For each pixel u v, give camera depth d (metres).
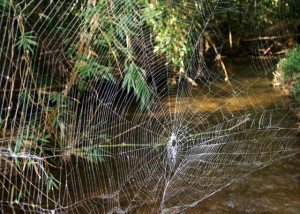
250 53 13.67
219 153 3.90
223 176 3.45
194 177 3.45
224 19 13.34
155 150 4.11
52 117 3.19
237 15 12.66
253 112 5.54
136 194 3.13
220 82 7.49
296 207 2.87
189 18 5.41
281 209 2.86
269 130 4.61
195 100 6.05
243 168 3.58
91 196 3.07
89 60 2.95
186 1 4.66
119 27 2.88
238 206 2.92
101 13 2.54
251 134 4.46
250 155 3.86
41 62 4.08
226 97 6.35
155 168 3.70
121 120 4.90
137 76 3.37
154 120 4.84
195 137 4.36
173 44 5.11
